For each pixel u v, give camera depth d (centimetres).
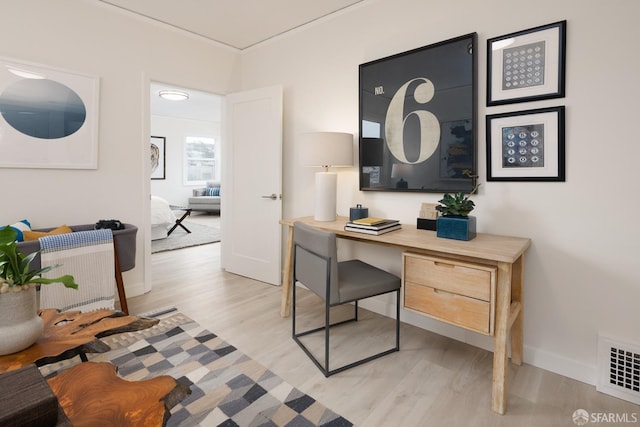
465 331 223
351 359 202
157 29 305
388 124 249
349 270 219
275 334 232
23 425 65
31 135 244
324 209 256
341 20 280
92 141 271
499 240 188
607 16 168
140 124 299
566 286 186
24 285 118
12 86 235
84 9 264
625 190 168
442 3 223
